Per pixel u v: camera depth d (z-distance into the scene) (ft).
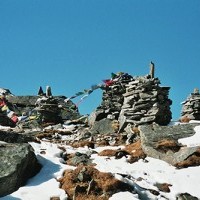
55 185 70.33
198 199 70.95
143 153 88.79
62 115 146.41
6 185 67.82
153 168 81.66
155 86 109.60
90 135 114.73
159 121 107.14
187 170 81.41
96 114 123.85
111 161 83.97
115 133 112.57
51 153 83.25
